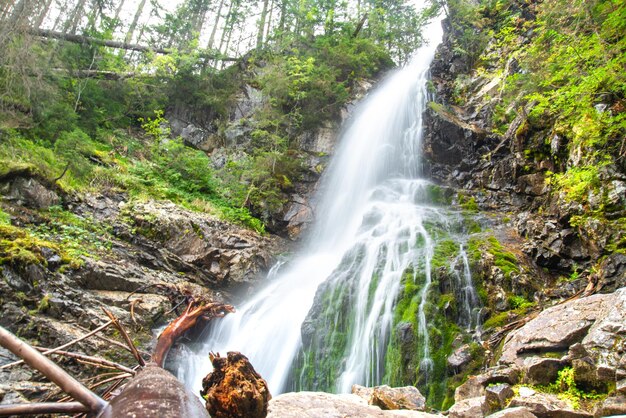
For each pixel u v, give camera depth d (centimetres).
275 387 960
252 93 2105
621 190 977
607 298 621
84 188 1259
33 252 851
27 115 1316
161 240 1237
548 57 1339
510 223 1266
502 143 1548
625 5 959
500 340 780
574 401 466
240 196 1684
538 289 926
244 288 1280
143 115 2016
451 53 2305
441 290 949
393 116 1969
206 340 1066
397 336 866
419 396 505
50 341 756
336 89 2047
